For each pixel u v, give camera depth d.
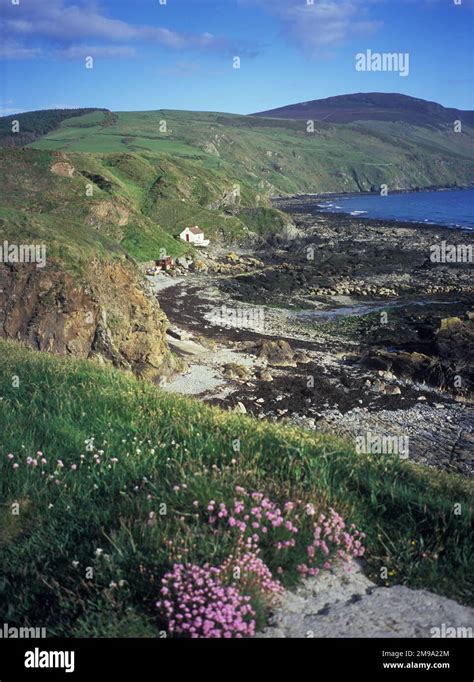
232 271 98.88
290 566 7.76
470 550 8.22
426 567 7.93
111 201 104.94
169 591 7.06
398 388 42.66
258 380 43.88
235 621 6.61
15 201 98.75
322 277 91.81
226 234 127.31
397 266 100.44
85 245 41.72
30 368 13.93
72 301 38.72
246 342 54.12
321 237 139.50
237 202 158.25
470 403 40.97
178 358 45.34
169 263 97.00
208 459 10.07
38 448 10.62
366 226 156.00
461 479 11.16
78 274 39.47
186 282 87.56
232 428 11.54
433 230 143.50
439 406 40.09
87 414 11.90
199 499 8.72
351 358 50.38
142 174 141.88
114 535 8.05
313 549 7.86
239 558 7.48
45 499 9.42
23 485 9.54
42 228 41.44
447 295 78.12
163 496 8.91
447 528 8.64
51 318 38.16
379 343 54.91
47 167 107.56
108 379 14.08
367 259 106.81
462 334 52.38
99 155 147.50
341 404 39.94
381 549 8.41
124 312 41.81
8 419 11.41
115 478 9.77
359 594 7.54
